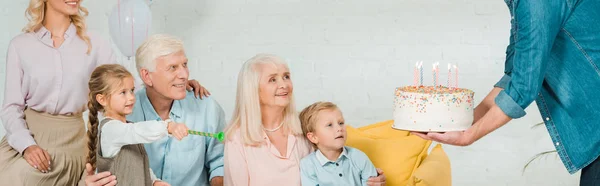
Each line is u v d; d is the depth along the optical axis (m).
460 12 3.39
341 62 3.54
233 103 3.66
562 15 1.66
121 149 2.09
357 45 3.51
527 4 1.64
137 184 2.11
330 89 3.56
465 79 3.41
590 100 1.70
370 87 3.52
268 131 2.33
